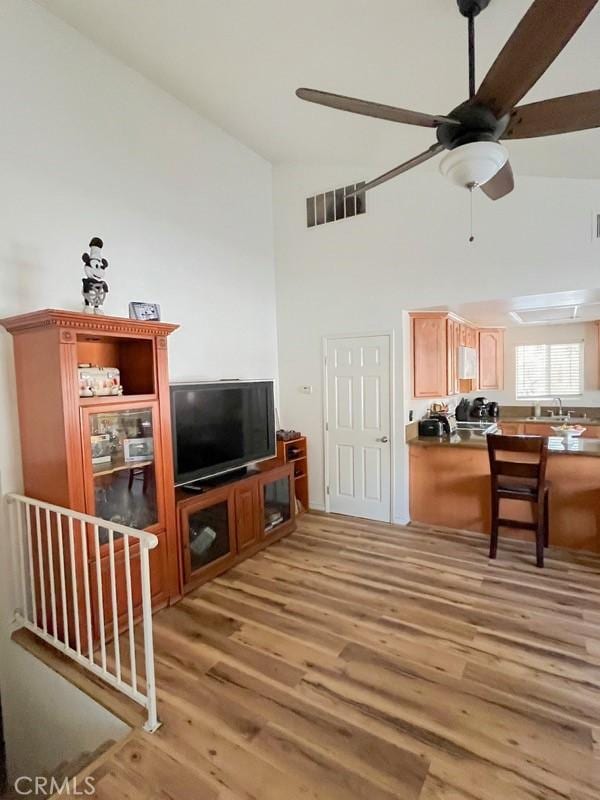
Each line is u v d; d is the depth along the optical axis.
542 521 3.23
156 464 2.74
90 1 2.50
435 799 1.51
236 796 1.54
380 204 4.11
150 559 2.71
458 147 1.65
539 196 3.36
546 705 1.91
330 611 2.72
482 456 3.85
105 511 2.60
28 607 2.56
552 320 5.39
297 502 4.68
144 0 2.39
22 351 2.40
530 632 2.45
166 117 3.45
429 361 4.29
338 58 2.38
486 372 6.06
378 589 2.98
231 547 3.34
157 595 2.74
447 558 3.44
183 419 3.10
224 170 4.05
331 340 4.50
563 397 5.99
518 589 2.94
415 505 4.23
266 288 4.66
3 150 2.44
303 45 2.36
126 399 2.55
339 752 1.70
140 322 2.56
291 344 4.77
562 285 3.30
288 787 1.56
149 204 3.32
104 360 2.84
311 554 3.58
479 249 3.64
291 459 4.54
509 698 1.96
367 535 3.96
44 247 2.64
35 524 2.45
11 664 2.50
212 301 3.94
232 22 2.36
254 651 2.34
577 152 2.72
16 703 2.50
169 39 2.71
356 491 4.48
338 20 2.07
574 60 1.85
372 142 3.41
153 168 3.35
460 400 5.96
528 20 1.14
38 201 2.61
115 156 3.06
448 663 2.21
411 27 1.96
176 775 1.62
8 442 2.48
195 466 3.20
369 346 4.27
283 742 1.75
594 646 2.32
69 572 2.32
